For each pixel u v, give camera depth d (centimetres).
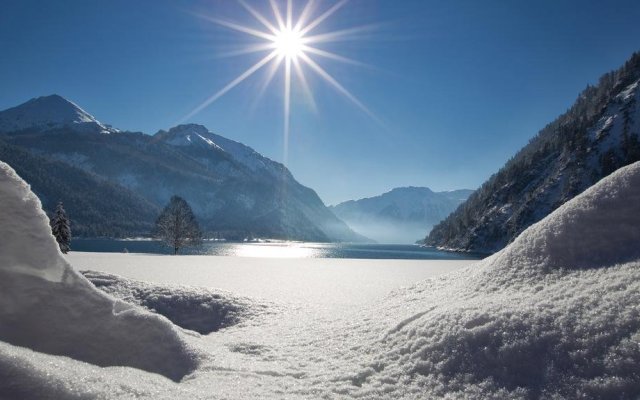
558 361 358
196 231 5012
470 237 12694
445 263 2902
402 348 461
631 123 11125
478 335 418
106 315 409
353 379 412
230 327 834
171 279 1588
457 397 355
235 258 3281
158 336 427
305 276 1828
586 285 459
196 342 495
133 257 2966
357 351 502
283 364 478
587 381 332
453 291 638
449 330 447
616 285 431
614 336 361
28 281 369
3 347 264
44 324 360
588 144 11712
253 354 531
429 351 430
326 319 761
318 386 392
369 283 1550
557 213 624
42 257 375
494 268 616
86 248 8250
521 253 605
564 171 11688
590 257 519
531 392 339
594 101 14062
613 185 592
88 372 288
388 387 386
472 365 388
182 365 412
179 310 926
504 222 12169
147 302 951
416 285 848
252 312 905
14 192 359
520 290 520
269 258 3478
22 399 233
